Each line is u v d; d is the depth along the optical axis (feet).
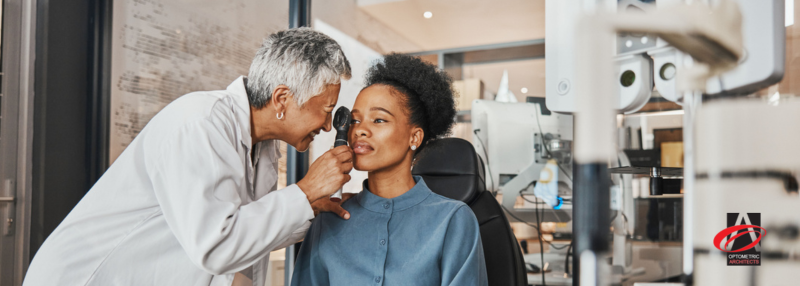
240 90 3.43
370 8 8.56
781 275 0.93
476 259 2.83
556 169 7.73
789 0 0.95
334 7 7.79
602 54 0.76
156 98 7.26
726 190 0.95
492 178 7.60
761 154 0.93
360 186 7.54
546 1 1.29
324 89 3.33
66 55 6.86
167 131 3.00
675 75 1.08
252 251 2.89
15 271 6.50
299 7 7.04
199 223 2.77
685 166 0.98
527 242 8.00
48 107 6.66
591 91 0.77
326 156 3.10
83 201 3.27
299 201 2.99
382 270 2.81
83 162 7.05
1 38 6.45
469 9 8.68
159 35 7.27
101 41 7.16
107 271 3.14
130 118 7.19
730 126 0.93
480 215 4.21
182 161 2.89
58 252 3.14
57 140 6.75
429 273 2.79
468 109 9.18
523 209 7.79
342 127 3.13
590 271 0.88
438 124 3.34
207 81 7.27
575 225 0.90
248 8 7.20
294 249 6.72
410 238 2.89
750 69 0.91
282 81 3.22
